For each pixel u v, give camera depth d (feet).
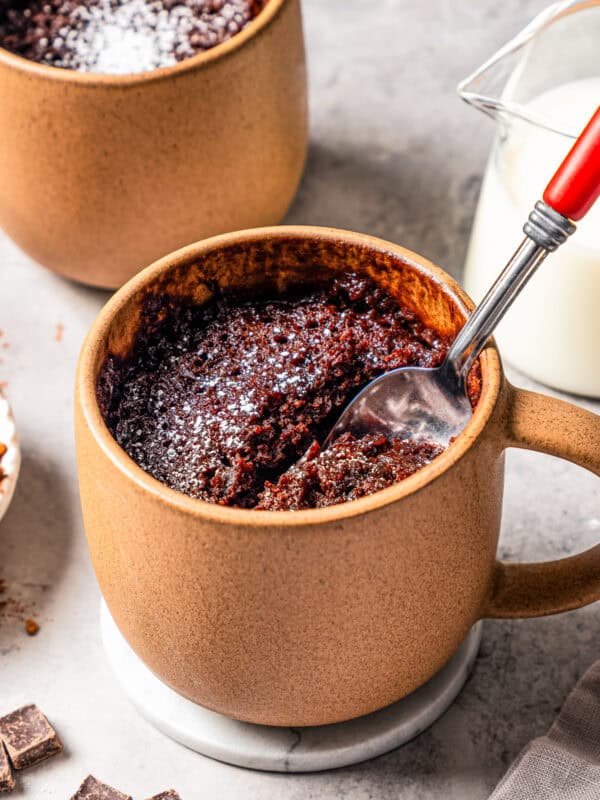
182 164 1.34
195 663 1.05
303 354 1.15
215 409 1.13
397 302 1.16
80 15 1.46
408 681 1.09
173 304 1.15
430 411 1.10
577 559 1.14
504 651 1.25
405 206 1.61
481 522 1.03
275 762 1.17
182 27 1.44
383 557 0.98
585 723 1.15
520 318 1.36
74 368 1.48
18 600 1.29
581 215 0.99
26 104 1.31
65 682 1.24
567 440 1.01
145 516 0.98
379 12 1.85
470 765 1.18
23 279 1.56
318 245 1.14
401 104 1.72
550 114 1.36
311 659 1.03
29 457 1.40
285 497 1.06
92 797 1.14
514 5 1.84
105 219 1.38
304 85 1.45
